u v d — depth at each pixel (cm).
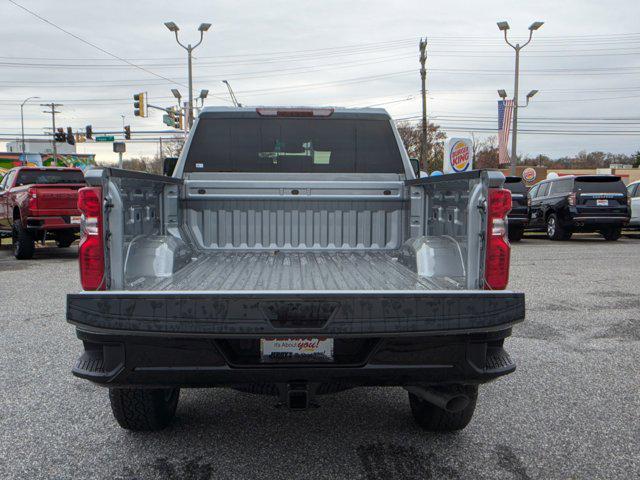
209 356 288
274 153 502
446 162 1145
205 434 390
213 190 487
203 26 3191
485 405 444
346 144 504
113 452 361
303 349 290
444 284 354
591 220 1769
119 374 289
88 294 279
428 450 366
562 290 925
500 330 301
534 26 2822
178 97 3616
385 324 283
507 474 334
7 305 812
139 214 379
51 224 1323
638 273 1112
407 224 492
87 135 4059
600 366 539
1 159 5750
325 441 379
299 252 496
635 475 335
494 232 313
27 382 491
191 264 430
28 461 348
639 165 7425
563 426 405
